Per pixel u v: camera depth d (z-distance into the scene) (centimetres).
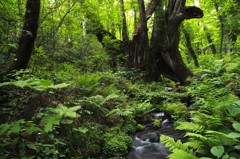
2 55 596
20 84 315
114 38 1547
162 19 1391
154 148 577
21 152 340
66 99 580
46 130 294
